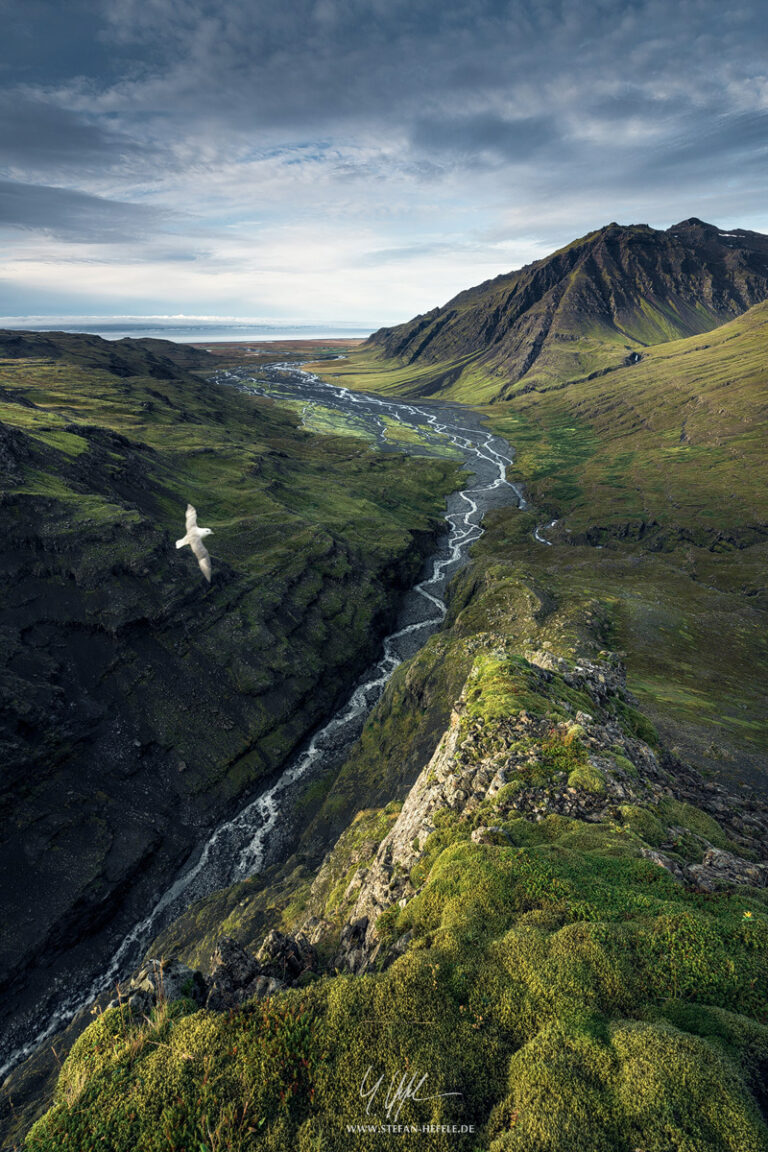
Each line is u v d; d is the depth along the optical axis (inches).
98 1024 569.6
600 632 3838.6
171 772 3595.0
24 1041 2389.3
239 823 3474.4
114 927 2854.3
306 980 691.4
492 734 1135.6
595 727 1153.4
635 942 554.6
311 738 4244.6
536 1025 491.5
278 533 6127.0
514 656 1528.1
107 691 3786.9
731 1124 378.0
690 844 807.7
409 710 3619.6
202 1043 519.8
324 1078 473.7
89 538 4247.0
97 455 5792.3
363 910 898.7
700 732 2383.1
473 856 725.9
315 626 5128.0
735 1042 448.1
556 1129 392.8
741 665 3555.6
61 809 3122.5
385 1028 505.4
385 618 5851.4
